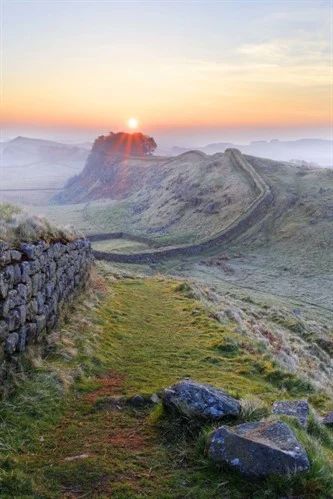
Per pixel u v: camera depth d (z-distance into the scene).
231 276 65.31
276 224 90.44
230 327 18.75
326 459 6.71
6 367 8.80
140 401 8.96
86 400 9.07
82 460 6.77
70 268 16.89
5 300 8.94
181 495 6.08
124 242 94.44
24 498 5.77
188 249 79.06
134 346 13.86
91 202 192.00
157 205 133.62
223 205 107.62
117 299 21.61
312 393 11.81
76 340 12.56
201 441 7.17
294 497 5.89
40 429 7.59
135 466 6.73
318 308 48.81
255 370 12.63
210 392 8.29
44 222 15.48
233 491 6.11
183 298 24.70
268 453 6.34
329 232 80.38
